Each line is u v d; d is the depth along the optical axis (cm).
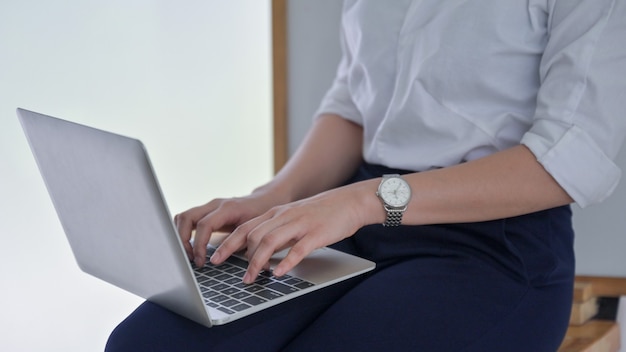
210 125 199
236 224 126
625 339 177
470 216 112
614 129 110
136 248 97
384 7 126
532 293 112
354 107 145
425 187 111
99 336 208
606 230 172
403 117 124
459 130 120
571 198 112
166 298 100
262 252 101
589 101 109
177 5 192
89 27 194
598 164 110
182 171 203
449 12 118
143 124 200
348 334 102
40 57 195
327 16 184
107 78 197
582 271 175
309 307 112
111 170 91
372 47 128
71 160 98
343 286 116
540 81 117
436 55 119
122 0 193
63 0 192
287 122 193
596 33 108
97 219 101
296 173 140
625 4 107
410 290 108
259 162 201
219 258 106
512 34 116
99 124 200
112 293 207
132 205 92
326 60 187
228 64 195
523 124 118
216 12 192
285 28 186
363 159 145
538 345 108
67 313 208
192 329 103
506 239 113
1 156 199
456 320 104
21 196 202
